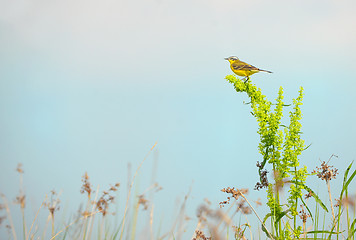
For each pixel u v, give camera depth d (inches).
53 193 265.3
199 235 257.4
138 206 259.1
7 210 229.8
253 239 299.9
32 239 249.4
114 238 259.6
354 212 284.2
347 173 287.0
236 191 275.9
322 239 296.4
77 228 261.3
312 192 307.7
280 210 312.7
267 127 330.3
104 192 266.8
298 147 320.8
